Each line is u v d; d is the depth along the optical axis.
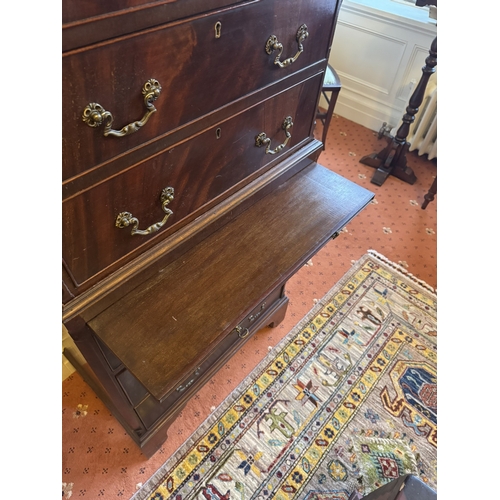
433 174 2.23
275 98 0.81
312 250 0.84
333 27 0.85
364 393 1.34
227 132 0.74
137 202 0.65
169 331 0.68
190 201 0.77
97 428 1.18
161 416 1.04
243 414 1.24
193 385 1.10
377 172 2.14
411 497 0.81
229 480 1.12
